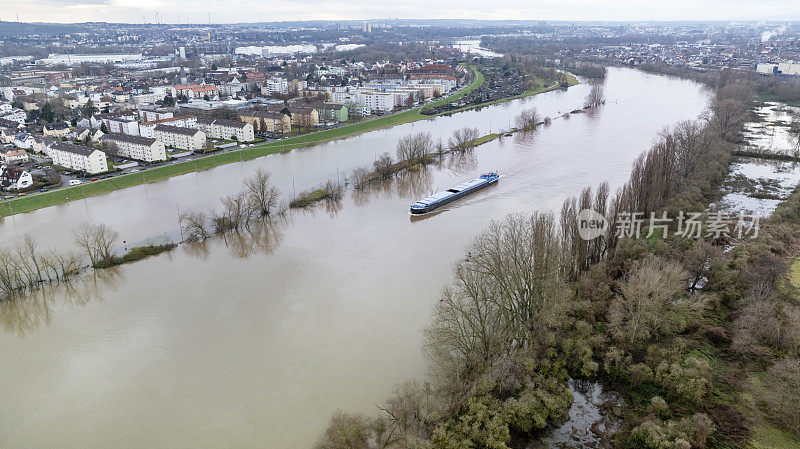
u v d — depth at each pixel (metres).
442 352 133.62
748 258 180.75
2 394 135.50
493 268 147.88
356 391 133.38
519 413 118.12
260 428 122.38
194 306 175.00
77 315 171.50
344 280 190.62
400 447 113.19
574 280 173.88
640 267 170.62
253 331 160.12
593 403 128.12
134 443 118.88
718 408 122.00
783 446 110.88
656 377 129.62
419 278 190.88
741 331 142.50
